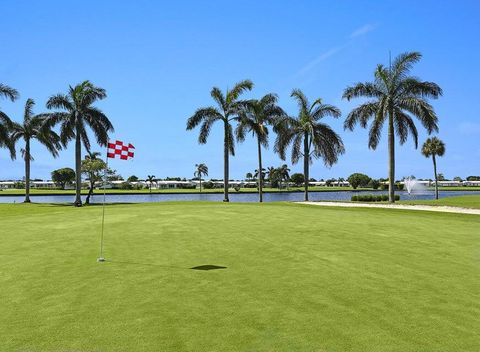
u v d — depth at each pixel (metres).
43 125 49.91
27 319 6.71
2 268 10.29
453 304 7.35
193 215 22.41
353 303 7.41
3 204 50.72
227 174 48.38
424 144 76.50
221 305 7.32
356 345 5.67
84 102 50.47
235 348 5.59
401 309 7.10
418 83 39.41
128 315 6.84
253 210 25.80
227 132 48.19
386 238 14.48
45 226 18.67
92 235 15.58
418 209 27.03
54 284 8.75
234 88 47.91
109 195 117.06
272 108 50.91
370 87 40.59
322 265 10.39
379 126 40.75
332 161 49.56
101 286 8.55
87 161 59.41
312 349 5.55
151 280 9.01
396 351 5.49
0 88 45.00
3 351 5.56
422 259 11.07
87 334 6.09
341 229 16.70
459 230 16.59
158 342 5.79
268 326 6.35
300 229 16.72
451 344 5.70
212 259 11.13
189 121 47.62
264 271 9.78
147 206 31.30
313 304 7.37
